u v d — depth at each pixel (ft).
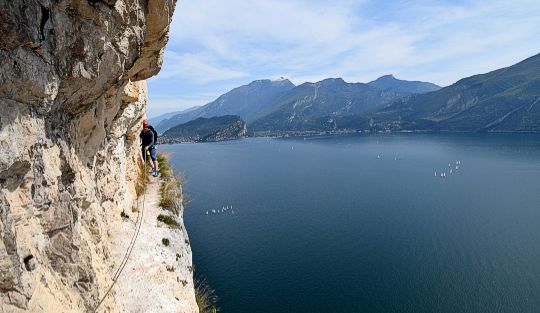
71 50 13.79
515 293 161.17
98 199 26.22
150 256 32.40
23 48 11.21
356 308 153.69
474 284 170.50
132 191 44.57
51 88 12.92
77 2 13.17
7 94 11.01
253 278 175.94
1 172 10.82
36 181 13.08
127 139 43.88
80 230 17.17
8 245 10.94
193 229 244.83
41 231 13.70
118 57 17.78
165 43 24.18
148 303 27.02
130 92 32.37
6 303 10.75
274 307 152.46
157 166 64.18
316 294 163.53
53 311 12.92
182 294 30.83
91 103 18.48
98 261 19.66
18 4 10.37
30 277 12.07
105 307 18.94
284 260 195.93
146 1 18.88
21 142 11.85
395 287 169.27
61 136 15.94
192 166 514.27
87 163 20.76
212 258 198.70
